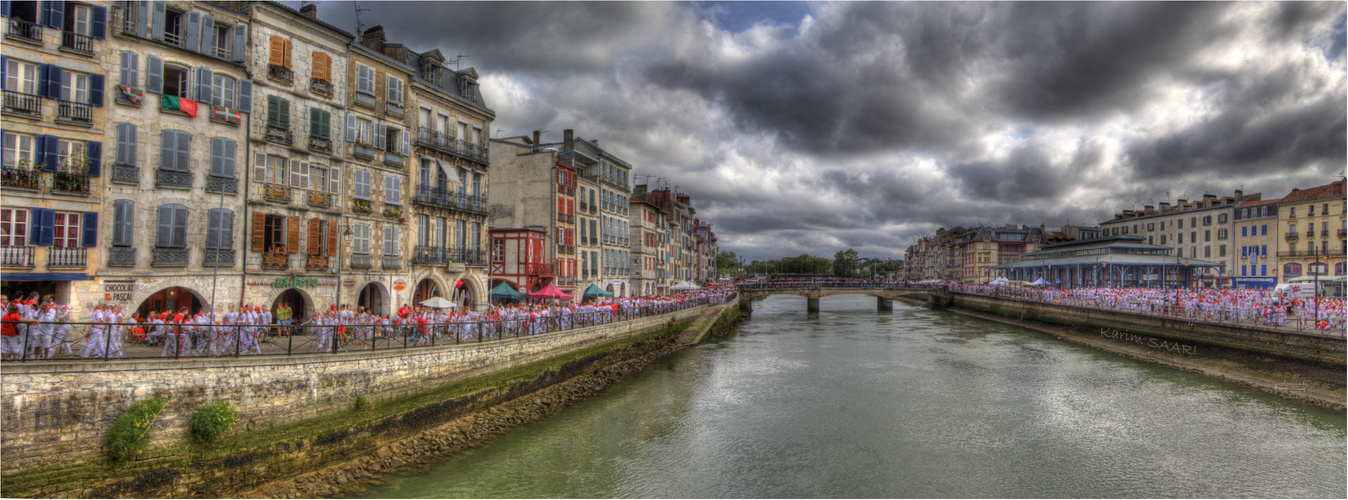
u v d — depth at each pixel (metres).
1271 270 78.50
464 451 21.59
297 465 18.16
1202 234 90.00
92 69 21.11
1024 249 129.12
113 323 15.83
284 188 26.34
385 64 31.25
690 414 27.19
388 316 30.62
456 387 23.81
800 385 33.16
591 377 32.94
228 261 24.34
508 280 43.69
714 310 62.19
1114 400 29.86
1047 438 24.23
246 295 24.89
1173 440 23.89
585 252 52.34
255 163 25.39
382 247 30.73
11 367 14.20
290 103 26.75
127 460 15.40
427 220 33.56
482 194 37.72
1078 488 19.52
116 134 21.55
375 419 20.38
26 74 19.95
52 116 20.25
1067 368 38.19
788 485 19.55
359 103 29.77
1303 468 21.02
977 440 24.03
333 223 28.28
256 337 19.00
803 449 22.88
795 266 187.00
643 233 66.94
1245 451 22.64
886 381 34.31
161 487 15.75
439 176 34.62
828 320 74.38
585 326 34.03
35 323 14.75
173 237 22.81
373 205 30.36
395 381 21.36
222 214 24.14
